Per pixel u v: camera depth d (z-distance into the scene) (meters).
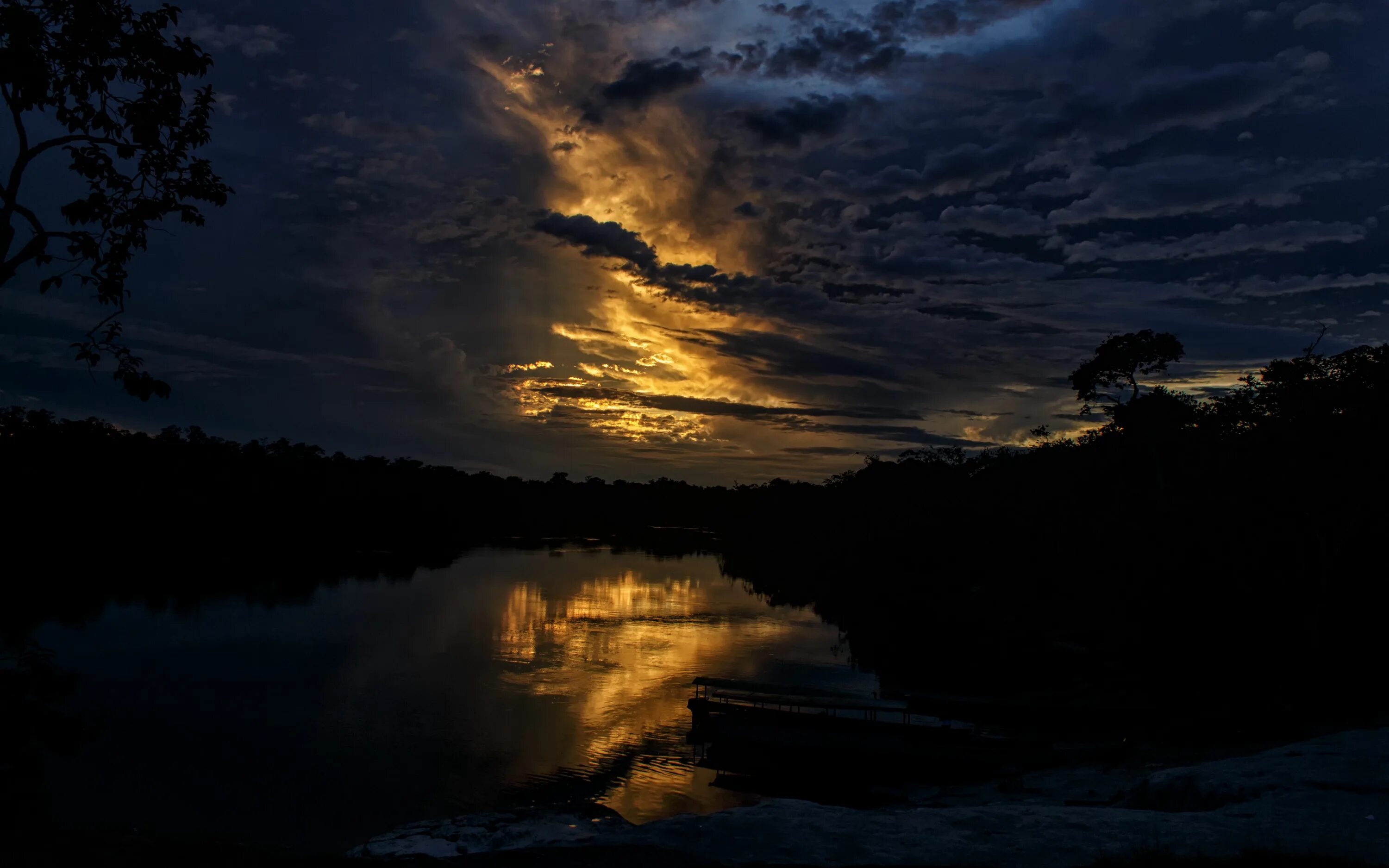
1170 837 11.35
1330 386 32.91
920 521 76.00
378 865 10.12
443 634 56.50
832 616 70.81
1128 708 34.66
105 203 12.38
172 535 104.25
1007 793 25.23
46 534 89.19
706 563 128.25
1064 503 60.06
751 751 32.16
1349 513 31.22
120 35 11.88
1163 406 55.84
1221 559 35.34
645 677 45.62
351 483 141.00
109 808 26.00
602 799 27.62
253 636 53.28
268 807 26.50
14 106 11.80
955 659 50.66
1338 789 13.78
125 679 41.72
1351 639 32.34
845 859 10.98
